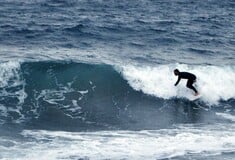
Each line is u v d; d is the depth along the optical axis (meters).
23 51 88.75
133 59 88.88
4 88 75.12
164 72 81.00
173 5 156.62
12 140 59.78
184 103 77.06
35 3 142.38
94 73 80.31
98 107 74.25
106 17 126.50
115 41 101.56
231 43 106.38
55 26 110.94
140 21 123.62
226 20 133.75
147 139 61.25
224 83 81.06
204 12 146.25
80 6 142.25
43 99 74.12
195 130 65.31
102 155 55.84
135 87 79.38
